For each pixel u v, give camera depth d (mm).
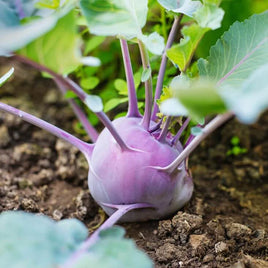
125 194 509
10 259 405
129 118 525
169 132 533
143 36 484
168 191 513
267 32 514
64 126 704
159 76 541
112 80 700
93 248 420
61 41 447
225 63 516
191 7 510
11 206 565
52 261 408
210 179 624
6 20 484
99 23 480
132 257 410
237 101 402
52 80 760
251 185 624
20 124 691
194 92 411
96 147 520
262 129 692
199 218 536
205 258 514
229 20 627
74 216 571
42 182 618
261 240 530
